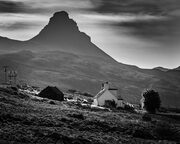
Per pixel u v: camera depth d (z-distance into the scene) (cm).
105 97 14812
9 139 5675
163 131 8738
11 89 12738
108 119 9750
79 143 6219
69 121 8281
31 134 6272
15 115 7662
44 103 11438
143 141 7625
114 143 6856
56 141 6119
